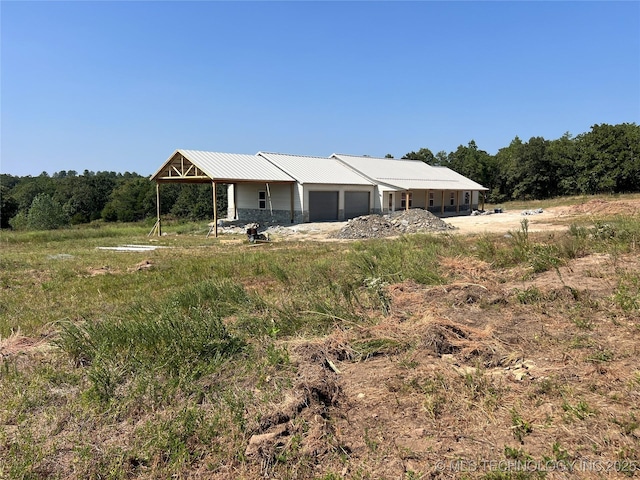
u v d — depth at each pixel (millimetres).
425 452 2895
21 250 18125
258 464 2893
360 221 22281
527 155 52281
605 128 48250
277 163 29328
